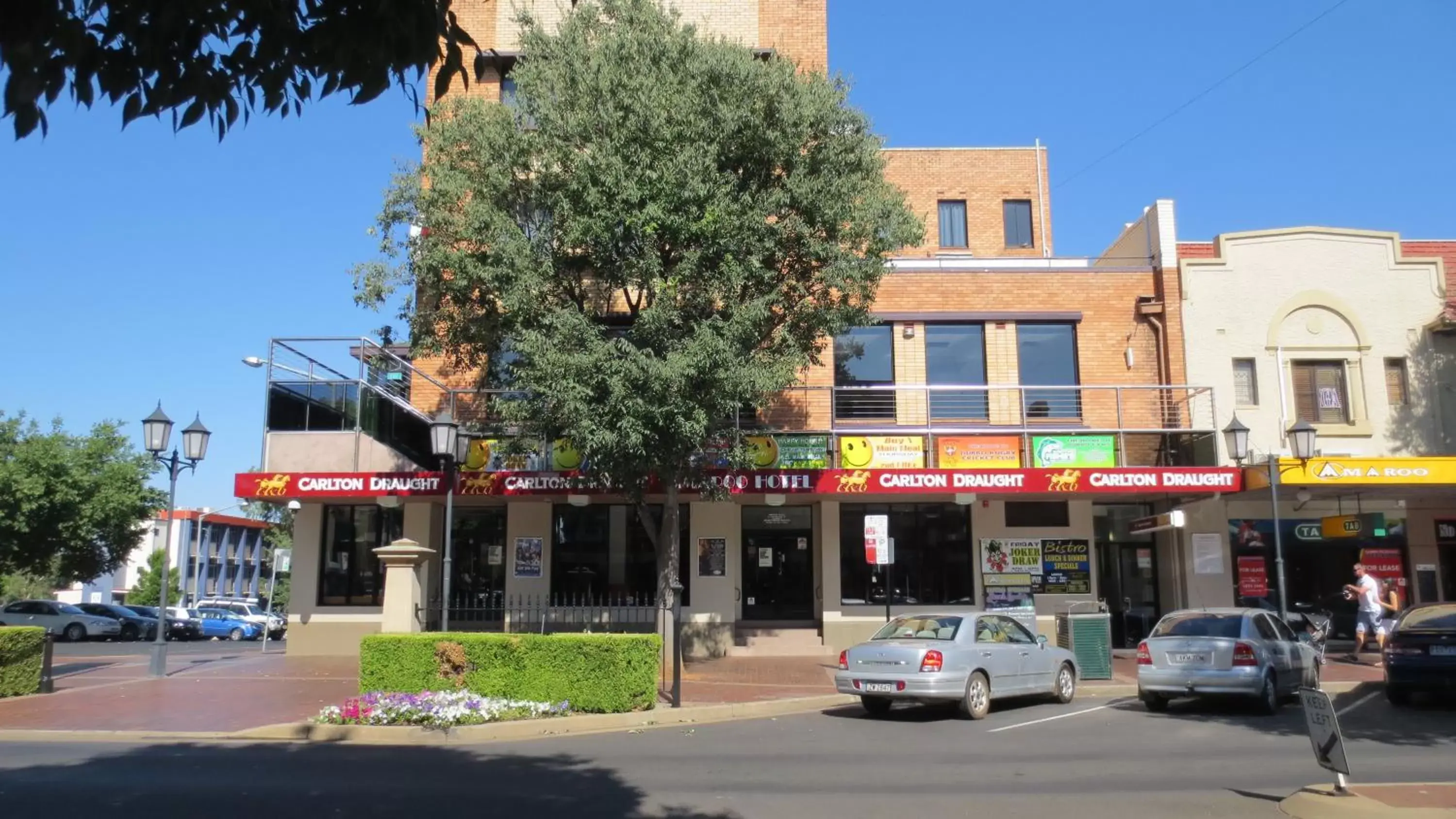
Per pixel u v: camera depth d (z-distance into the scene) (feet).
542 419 52.49
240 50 13.75
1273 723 42.14
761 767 32.73
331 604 71.72
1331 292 74.08
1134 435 71.05
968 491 64.69
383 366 73.87
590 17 53.98
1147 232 77.66
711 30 78.89
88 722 43.04
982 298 74.33
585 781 30.30
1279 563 57.31
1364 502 72.64
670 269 53.16
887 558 57.67
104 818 25.27
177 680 58.54
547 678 44.39
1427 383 73.10
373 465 67.82
